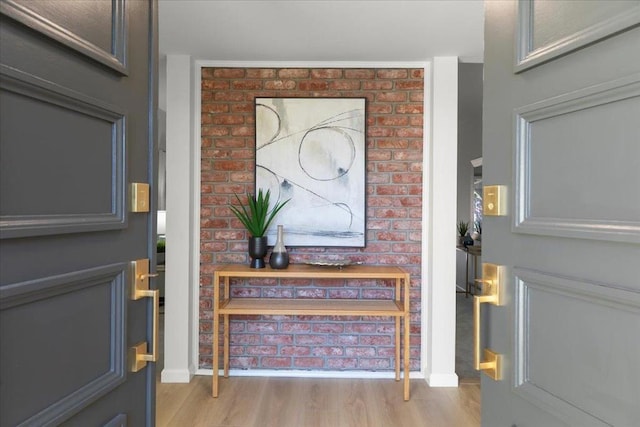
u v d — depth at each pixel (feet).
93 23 2.44
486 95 3.11
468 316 15.24
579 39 2.14
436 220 9.00
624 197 1.91
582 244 2.16
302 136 9.42
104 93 2.55
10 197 1.85
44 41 2.05
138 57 2.96
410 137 9.46
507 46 2.82
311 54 8.92
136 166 2.94
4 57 1.80
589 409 2.10
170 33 7.88
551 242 2.39
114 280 2.70
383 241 9.49
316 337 9.49
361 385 8.97
